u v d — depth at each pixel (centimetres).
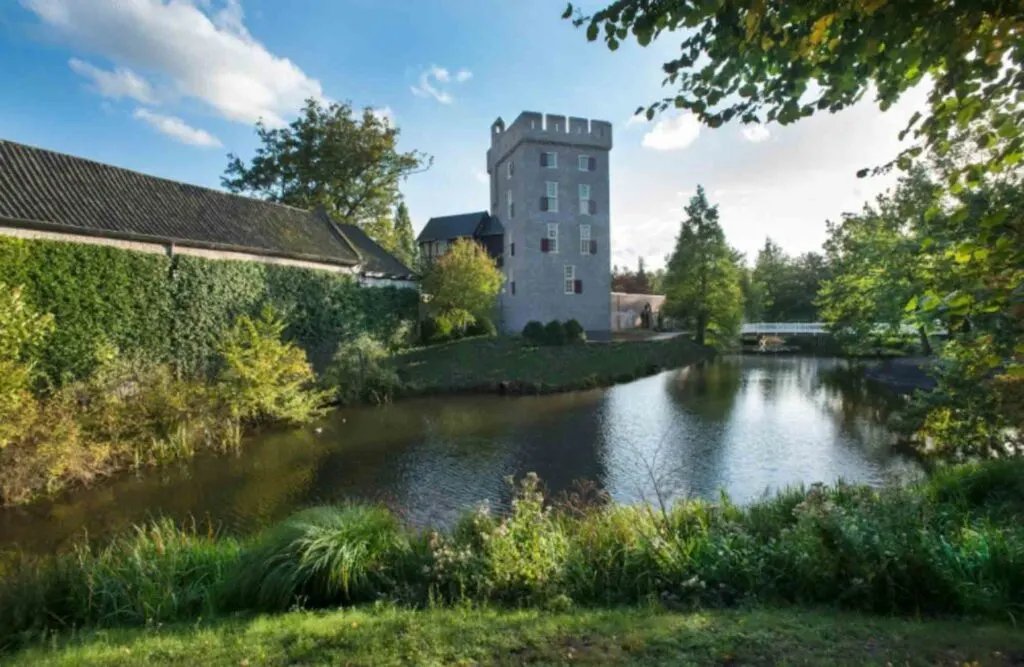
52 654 355
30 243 1193
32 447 899
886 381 2141
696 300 3675
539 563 470
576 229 3506
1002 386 532
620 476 1042
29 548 739
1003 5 188
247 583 471
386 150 3384
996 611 374
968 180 250
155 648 354
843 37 228
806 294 5381
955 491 619
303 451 1216
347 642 343
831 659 288
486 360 2397
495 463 1127
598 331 3566
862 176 299
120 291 1357
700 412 1639
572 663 298
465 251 2873
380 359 2038
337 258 2198
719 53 265
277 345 1450
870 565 405
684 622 362
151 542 571
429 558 493
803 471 1061
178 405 1189
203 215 1848
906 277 1259
